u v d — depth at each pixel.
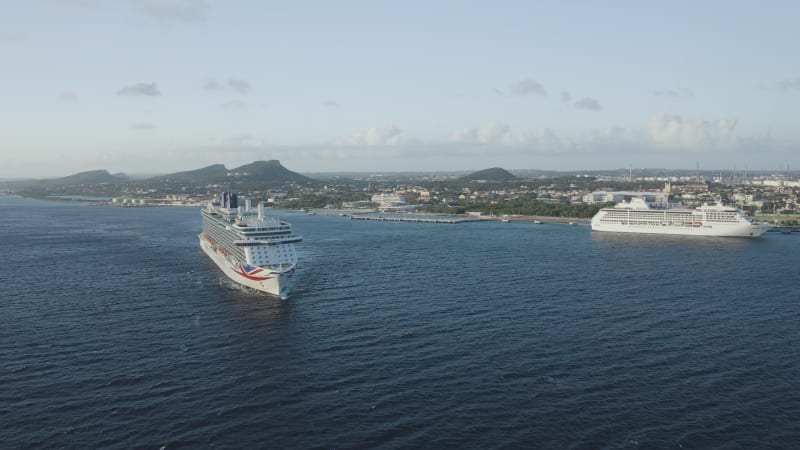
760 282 186.00
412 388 99.94
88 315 147.38
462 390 99.06
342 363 111.88
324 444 82.00
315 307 154.62
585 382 102.44
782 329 133.00
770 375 105.75
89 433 84.56
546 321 140.12
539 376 105.06
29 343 124.50
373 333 130.75
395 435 84.38
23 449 80.12
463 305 156.25
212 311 150.88
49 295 170.50
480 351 118.25
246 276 176.12
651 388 100.00
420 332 131.25
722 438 83.56
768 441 82.88
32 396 96.75
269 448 81.06
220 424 87.44
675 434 84.50
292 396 97.00
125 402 94.62
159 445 81.56
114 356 116.25
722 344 122.62
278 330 133.50
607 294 169.12
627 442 82.38
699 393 98.06
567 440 82.94
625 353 117.00
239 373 107.06
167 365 111.19
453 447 81.19
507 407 92.75
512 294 169.62
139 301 162.25
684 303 157.62
